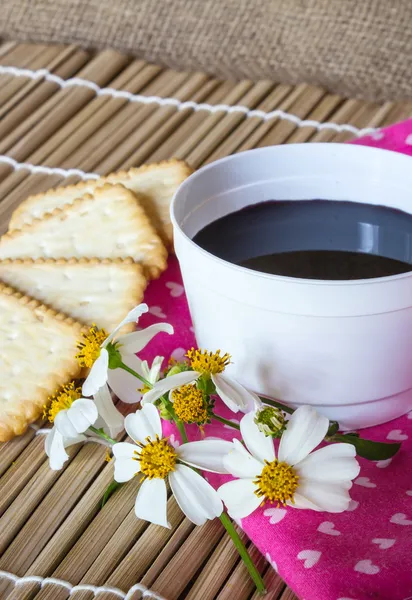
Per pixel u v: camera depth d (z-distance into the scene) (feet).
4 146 2.03
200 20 2.16
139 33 2.20
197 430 1.48
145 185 1.85
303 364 1.41
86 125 2.06
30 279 1.72
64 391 1.55
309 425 1.38
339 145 1.52
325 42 2.07
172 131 2.04
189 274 1.43
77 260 1.73
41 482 1.52
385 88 2.03
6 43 2.32
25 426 1.56
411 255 1.47
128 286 1.68
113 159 1.99
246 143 1.99
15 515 1.49
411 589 1.31
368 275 1.44
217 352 1.42
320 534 1.36
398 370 1.43
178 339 1.64
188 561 1.42
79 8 2.25
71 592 1.40
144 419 1.40
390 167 1.51
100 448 1.55
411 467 1.44
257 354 1.42
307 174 1.54
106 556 1.43
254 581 1.38
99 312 1.66
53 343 1.62
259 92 2.10
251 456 1.36
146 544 1.44
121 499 1.49
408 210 1.52
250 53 2.11
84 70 2.19
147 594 1.38
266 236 1.51
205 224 1.53
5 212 1.91
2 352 1.63
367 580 1.31
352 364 1.40
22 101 2.11
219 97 2.11
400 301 1.35
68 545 1.45
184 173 1.86
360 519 1.38
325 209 1.54
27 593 1.40
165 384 1.39
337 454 1.37
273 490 1.35
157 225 1.79
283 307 1.36
